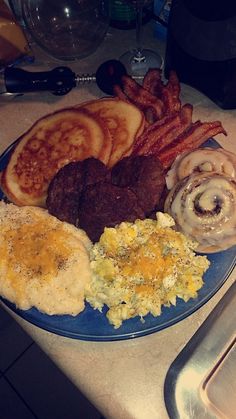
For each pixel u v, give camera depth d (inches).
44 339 30.6
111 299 28.8
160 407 28.3
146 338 30.0
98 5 40.4
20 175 34.1
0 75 39.6
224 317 30.1
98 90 39.0
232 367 29.7
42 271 29.4
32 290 29.2
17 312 30.0
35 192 33.8
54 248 29.7
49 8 41.1
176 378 28.8
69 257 29.5
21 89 38.2
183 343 29.8
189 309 29.2
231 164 31.9
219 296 31.2
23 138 35.1
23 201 33.7
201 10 32.0
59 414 50.2
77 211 31.5
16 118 38.8
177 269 29.0
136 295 28.6
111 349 29.9
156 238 29.5
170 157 33.4
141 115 34.9
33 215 31.2
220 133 34.8
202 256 30.2
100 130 34.3
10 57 40.4
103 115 35.2
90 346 30.0
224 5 31.4
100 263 29.3
